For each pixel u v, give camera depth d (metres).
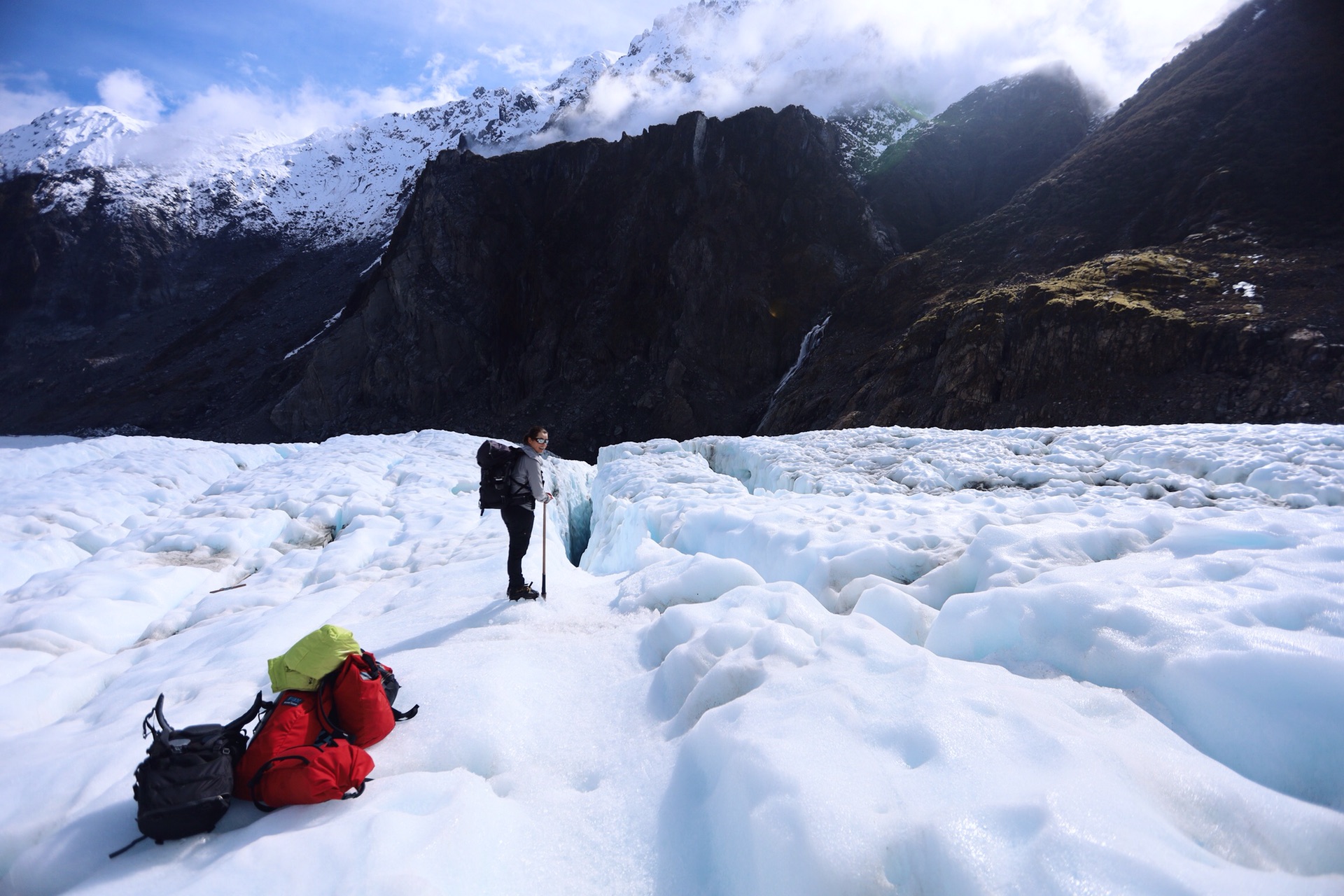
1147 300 43.34
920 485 9.99
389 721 3.10
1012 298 49.16
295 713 2.78
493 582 6.47
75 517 10.38
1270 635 2.81
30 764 3.16
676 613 4.13
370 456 17.44
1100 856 1.77
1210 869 1.72
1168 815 2.06
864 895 1.89
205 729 2.56
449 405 82.38
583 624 4.77
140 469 14.47
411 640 4.79
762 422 63.62
